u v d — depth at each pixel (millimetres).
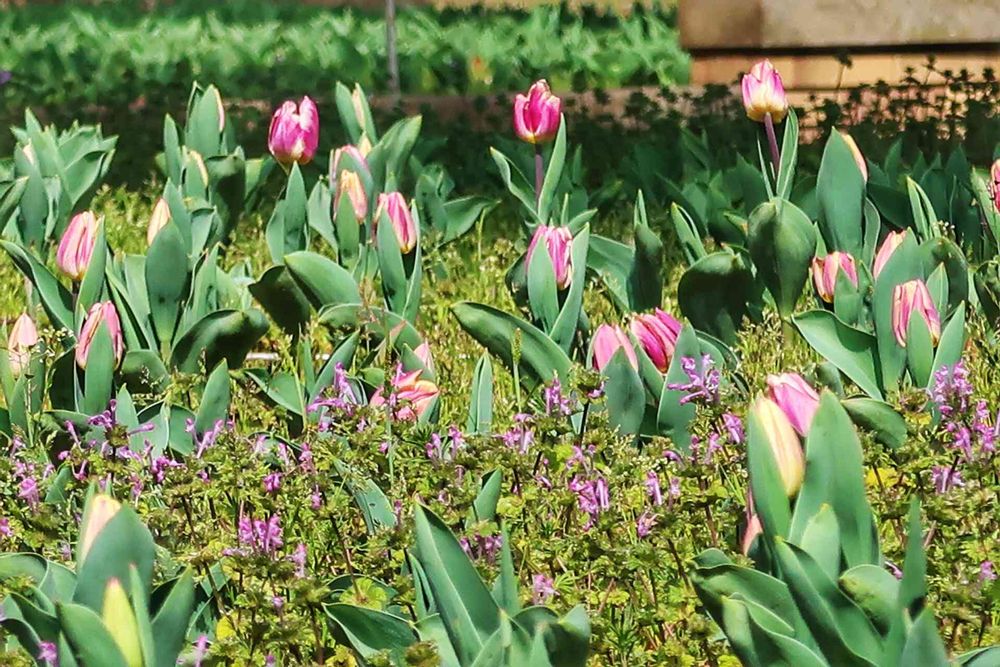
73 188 8109
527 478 4188
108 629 2859
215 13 25453
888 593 2994
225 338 5535
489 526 3699
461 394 5746
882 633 3020
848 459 3104
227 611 3865
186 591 3090
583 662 3020
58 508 4133
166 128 7496
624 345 4641
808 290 6906
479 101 13055
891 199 6875
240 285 6910
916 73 13562
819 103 13594
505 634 2939
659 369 4836
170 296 5637
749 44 13711
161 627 3082
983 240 7043
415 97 14344
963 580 3428
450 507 3846
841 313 5355
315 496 4008
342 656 3660
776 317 5688
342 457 4129
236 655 3436
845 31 13430
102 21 24031
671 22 23812
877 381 5027
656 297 5957
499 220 9617
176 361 5527
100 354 4883
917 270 4934
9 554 3666
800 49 13609
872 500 4074
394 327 5570
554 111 6129
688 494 3912
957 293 5555
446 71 17078
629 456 4211
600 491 3861
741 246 6980
